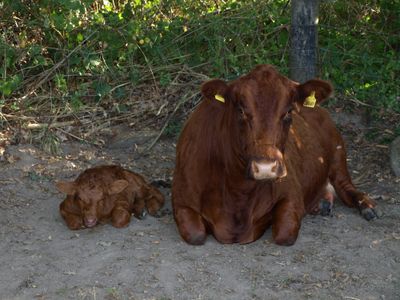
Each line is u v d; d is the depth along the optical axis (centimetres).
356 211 810
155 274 654
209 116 714
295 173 747
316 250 703
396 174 894
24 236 733
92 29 1037
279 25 1085
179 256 687
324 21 1122
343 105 1034
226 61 1047
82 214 738
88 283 642
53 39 1048
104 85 1012
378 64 1088
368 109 1029
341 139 851
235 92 637
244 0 1095
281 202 720
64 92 1012
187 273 656
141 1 1083
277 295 625
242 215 705
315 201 806
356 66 1070
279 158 615
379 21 1128
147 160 934
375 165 924
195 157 715
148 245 710
